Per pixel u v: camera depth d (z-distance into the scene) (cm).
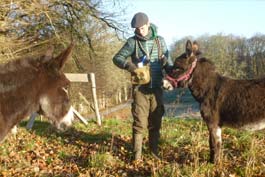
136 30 358
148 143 420
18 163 387
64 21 1073
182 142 441
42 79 264
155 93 365
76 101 1195
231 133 480
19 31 1004
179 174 318
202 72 349
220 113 345
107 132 525
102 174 346
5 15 884
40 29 1043
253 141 385
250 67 2505
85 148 438
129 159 385
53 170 365
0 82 255
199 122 571
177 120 615
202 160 366
